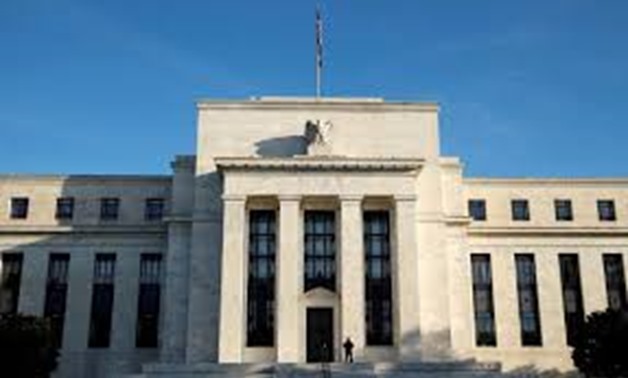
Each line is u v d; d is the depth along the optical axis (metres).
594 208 76.62
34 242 74.56
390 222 67.50
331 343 64.62
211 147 70.94
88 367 71.38
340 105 72.06
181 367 55.44
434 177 70.38
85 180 76.25
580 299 74.62
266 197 66.56
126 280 73.62
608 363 58.50
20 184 76.06
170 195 75.75
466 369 56.84
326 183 66.50
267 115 71.81
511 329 73.06
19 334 56.59
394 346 63.97
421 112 72.25
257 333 65.12
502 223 75.75
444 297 67.12
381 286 66.62
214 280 67.44
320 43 74.56
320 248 67.56
